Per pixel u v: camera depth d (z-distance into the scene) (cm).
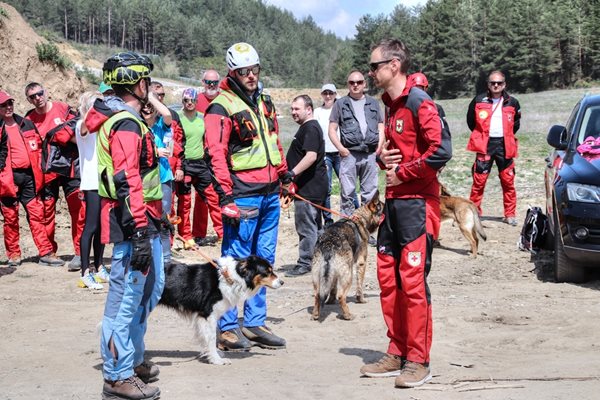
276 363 538
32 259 1026
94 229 849
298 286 861
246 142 557
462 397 434
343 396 443
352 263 711
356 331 655
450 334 618
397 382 457
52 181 991
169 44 19312
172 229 494
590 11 9606
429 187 462
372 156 1009
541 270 902
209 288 527
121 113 428
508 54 9638
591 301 725
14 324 675
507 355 550
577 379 462
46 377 500
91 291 835
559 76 9481
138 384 444
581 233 764
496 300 741
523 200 1384
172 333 646
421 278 461
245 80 552
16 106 1386
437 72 10500
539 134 2300
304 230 912
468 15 10119
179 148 991
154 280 460
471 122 1197
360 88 995
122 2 19162
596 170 788
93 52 14325
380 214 755
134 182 421
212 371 512
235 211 546
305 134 878
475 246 988
